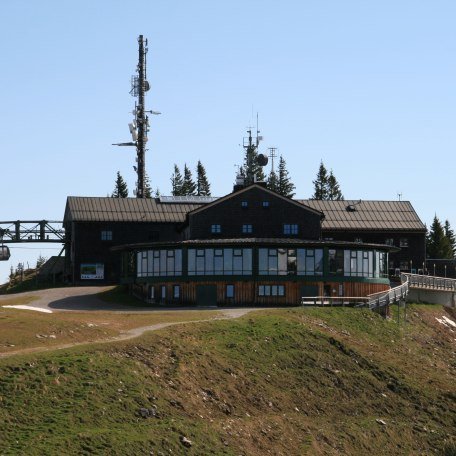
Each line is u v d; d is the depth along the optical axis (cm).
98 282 12369
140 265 10500
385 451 6462
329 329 8644
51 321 7062
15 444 4831
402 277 10875
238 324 7900
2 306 9038
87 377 5800
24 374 5594
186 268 10069
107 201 12769
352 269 10275
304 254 10112
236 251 10044
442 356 9275
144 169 14675
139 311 9188
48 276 13225
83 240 12375
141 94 14775
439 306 11406
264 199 11388
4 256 12800
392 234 13125
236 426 5956
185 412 5878
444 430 7006
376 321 9406
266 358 7306
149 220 12538
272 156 15225
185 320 8081
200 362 6712
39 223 13012
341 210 13275
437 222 18250
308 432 6316
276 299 10025
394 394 7406
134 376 6034
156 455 5153
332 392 7119
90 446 4991
